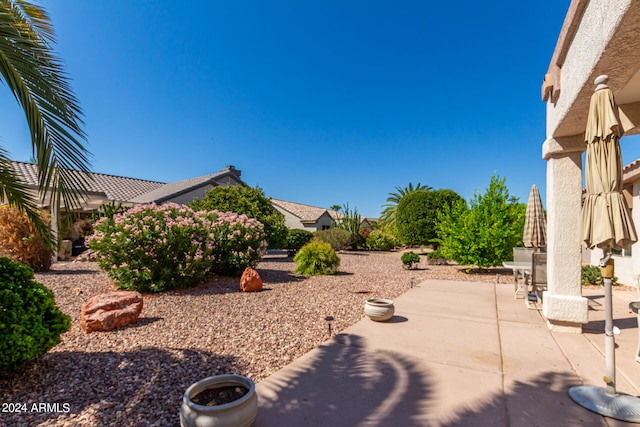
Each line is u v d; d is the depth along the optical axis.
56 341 3.44
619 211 2.56
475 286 8.73
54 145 3.38
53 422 2.56
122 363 3.65
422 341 4.37
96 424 2.54
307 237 19.98
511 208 11.23
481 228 11.12
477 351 4.00
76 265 11.97
